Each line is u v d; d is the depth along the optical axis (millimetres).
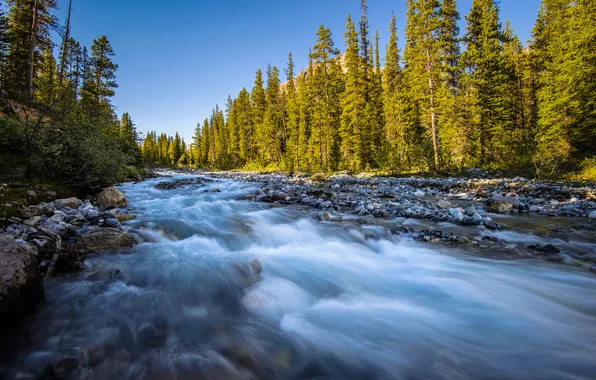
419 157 25656
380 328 3443
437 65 25609
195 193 13797
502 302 4035
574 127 20172
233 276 4320
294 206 10797
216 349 2885
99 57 30797
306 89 39781
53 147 8445
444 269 5199
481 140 26641
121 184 15016
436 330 3416
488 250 6086
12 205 5934
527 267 5184
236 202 10844
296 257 5699
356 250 6223
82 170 9164
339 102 41906
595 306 3891
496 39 26531
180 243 5812
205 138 87188
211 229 6938
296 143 43031
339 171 32938
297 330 3352
